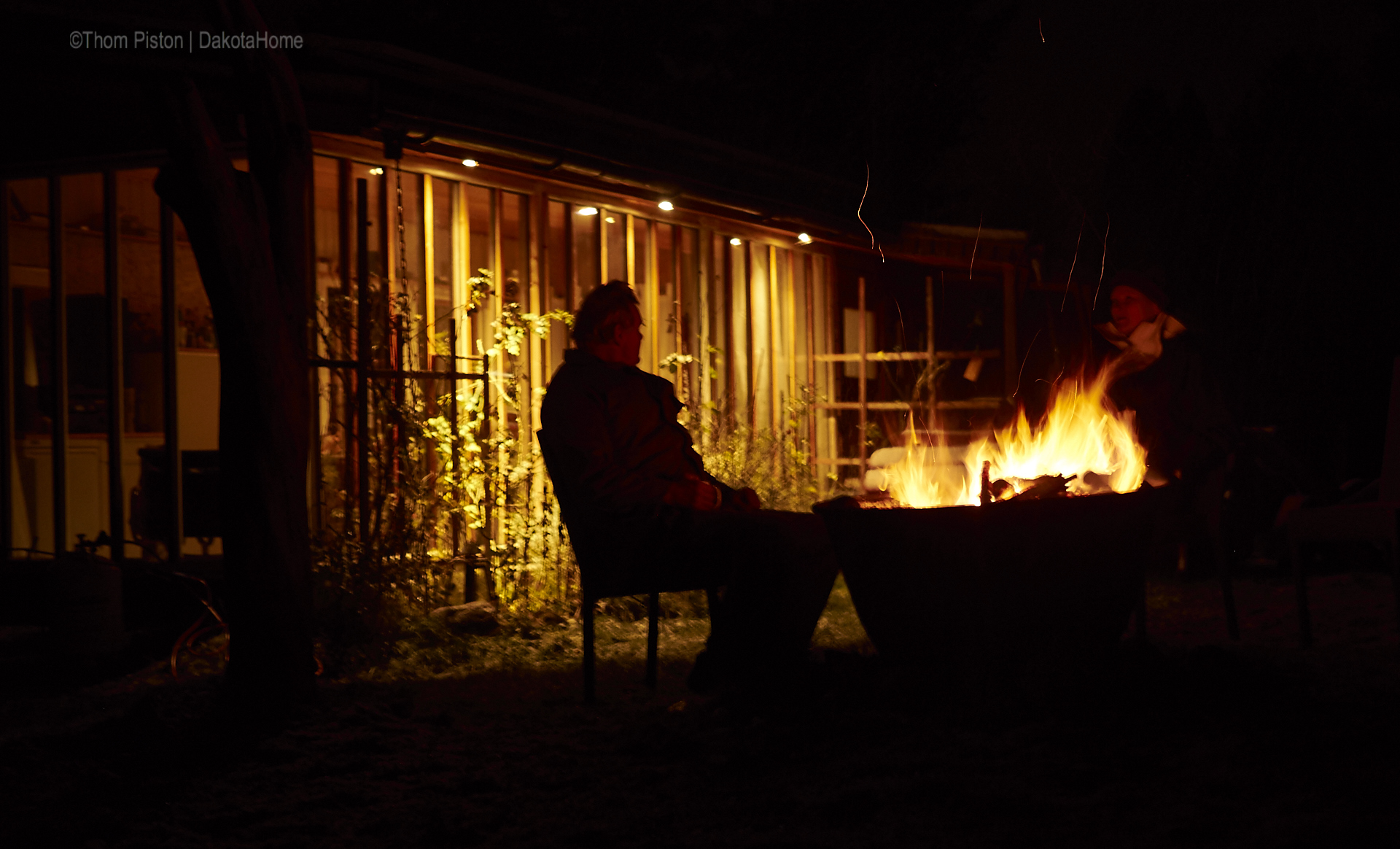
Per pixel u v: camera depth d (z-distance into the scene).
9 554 6.30
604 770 2.87
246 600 3.55
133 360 7.70
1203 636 4.79
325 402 6.71
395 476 5.28
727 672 3.64
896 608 3.29
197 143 3.42
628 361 4.00
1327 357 11.68
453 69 5.61
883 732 3.12
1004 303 10.73
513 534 5.60
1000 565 3.17
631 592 3.74
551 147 6.21
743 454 7.04
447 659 4.54
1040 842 2.22
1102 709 3.26
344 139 5.74
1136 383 6.80
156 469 6.12
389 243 5.97
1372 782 2.48
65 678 4.79
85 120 5.68
